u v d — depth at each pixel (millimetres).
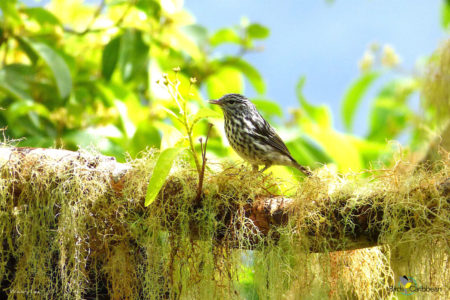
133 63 11633
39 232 7188
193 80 6805
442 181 6578
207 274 7023
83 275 7074
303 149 11664
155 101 12023
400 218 6652
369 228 6797
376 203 6730
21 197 7223
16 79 10906
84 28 12984
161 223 7125
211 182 7113
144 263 7504
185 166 7320
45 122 11180
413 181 6652
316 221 6852
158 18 11680
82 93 11859
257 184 7125
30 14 11469
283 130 11961
